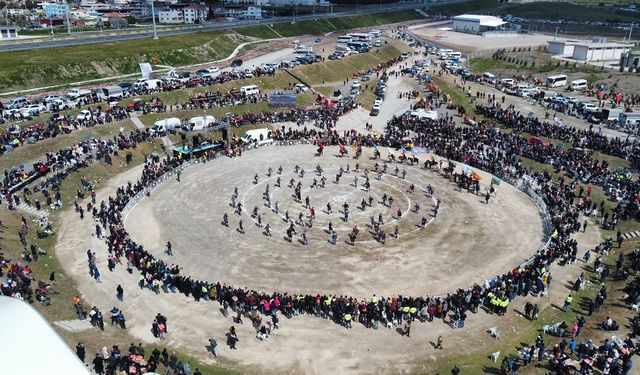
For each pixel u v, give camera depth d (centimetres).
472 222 6812
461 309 4688
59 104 9838
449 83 14150
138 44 15525
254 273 5447
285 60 15788
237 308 4809
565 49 18238
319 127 10681
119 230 5928
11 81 11281
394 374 4044
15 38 16625
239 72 13162
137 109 10175
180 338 4391
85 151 8281
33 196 6950
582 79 15025
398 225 6669
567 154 8769
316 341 4419
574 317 4831
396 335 4534
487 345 4419
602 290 4991
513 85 14000
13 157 7706
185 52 15362
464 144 9475
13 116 9131
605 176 7862
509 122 10706
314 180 7838
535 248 6144
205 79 12144
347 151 9575
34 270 5288
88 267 5453
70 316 4572
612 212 6962
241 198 7350
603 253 6006
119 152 8588
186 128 9631
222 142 9369
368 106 12331
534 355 4241
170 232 6309
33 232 6144
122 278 5284
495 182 7531
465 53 19575
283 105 11375
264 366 4091
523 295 5166
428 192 7712
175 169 8300
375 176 8338
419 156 9331
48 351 2116
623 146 9075
